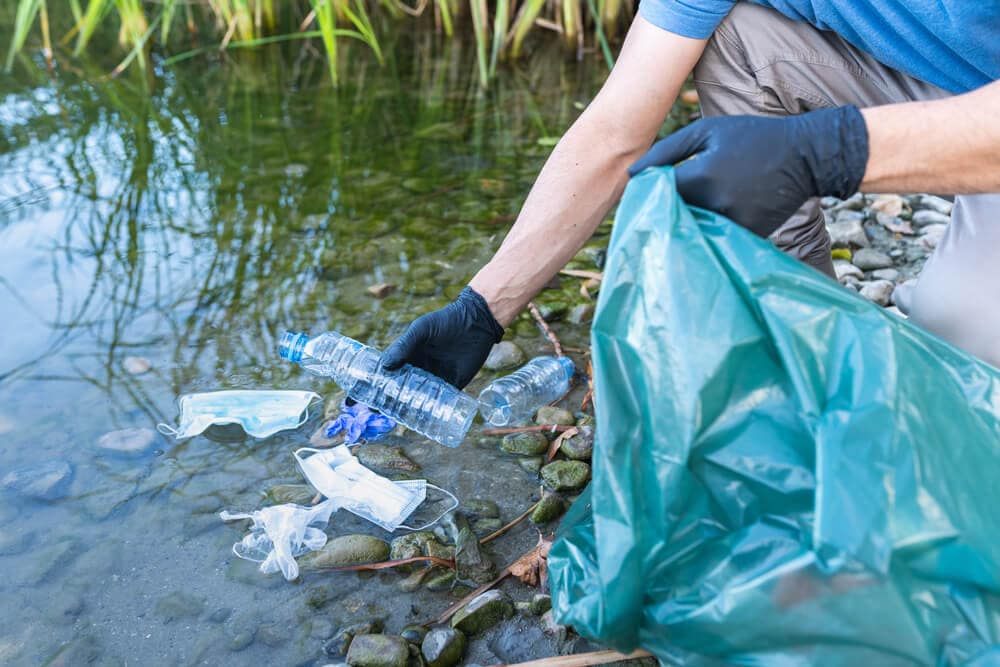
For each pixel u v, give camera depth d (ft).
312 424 5.50
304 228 7.73
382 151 9.45
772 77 4.88
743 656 3.23
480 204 8.22
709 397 3.26
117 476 5.06
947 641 3.10
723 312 3.28
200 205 8.16
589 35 13.08
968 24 4.00
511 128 10.15
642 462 3.37
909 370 3.23
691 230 3.34
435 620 4.20
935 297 4.36
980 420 3.36
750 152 3.43
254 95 11.15
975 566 3.10
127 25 12.45
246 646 4.08
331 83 11.66
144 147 9.46
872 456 3.09
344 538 4.61
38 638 4.11
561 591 3.73
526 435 5.40
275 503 4.89
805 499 3.22
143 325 6.37
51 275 6.97
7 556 4.53
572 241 4.82
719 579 3.26
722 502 3.38
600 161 4.66
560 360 5.96
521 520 4.83
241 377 5.85
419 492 4.96
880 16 4.41
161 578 4.44
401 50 13.14
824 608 3.05
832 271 5.95
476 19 11.33
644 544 3.35
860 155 3.45
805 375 3.23
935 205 8.13
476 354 4.91
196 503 4.89
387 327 6.32
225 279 6.95
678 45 4.46
